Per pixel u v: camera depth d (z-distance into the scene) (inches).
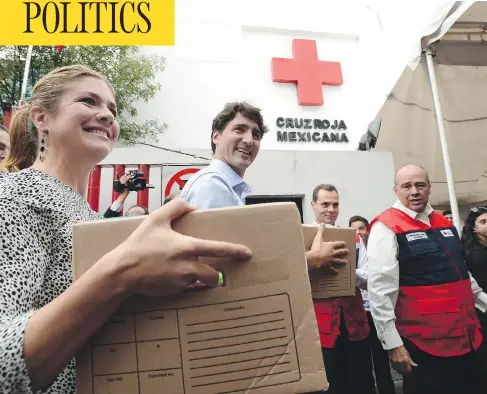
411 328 75.4
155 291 20.9
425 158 181.8
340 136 345.1
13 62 253.4
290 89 349.1
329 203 109.3
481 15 130.0
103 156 33.6
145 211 135.6
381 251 78.2
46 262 25.2
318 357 23.2
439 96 147.2
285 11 364.2
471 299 77.8
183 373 22.5
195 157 210.5
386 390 110.5
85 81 33.2
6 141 79.6
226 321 23.2
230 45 344.8
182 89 323.6
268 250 24.3
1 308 20.2
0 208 24.1
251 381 22.6
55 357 19.3
